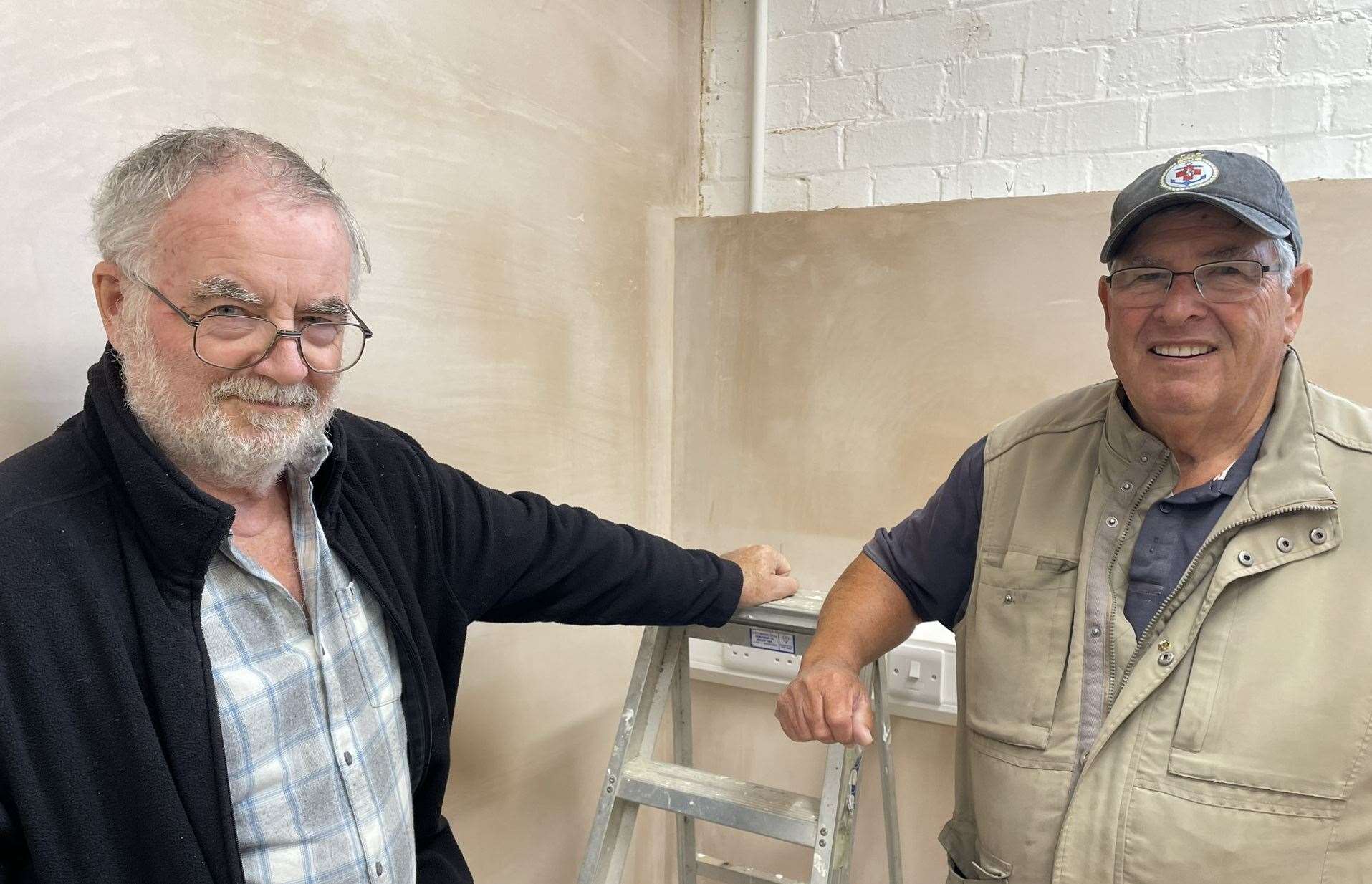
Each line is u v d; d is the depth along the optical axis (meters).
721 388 1.85
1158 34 1.48
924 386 1.64
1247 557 0.89
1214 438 0.95
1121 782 0.92
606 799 1.35
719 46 1.89
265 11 1.02
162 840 0.72
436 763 1.01
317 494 0.92
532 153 1.44
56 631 0.70
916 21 1.67
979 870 1.05
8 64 0.81
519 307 1.43
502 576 1.09
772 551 1.41
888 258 1.65
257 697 0.82
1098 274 1.47
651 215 1.79
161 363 0.75
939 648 1.56
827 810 1.18
